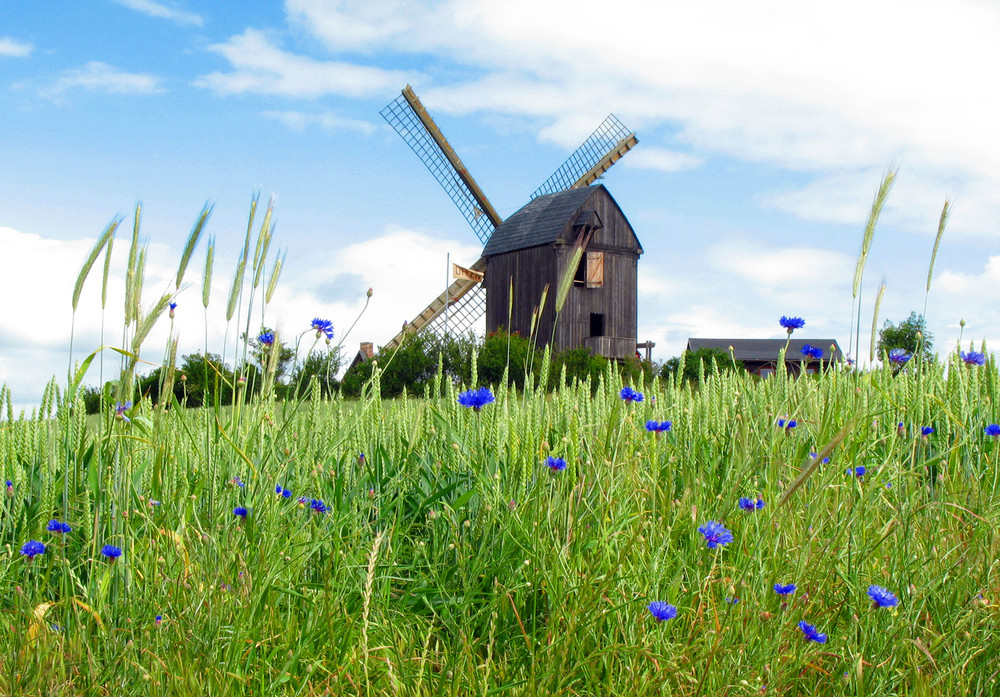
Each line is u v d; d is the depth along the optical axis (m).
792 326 3.81
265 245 3.10
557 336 30.88
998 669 2.15
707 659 1.95
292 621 2.37
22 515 3.06
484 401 3.04
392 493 3.43
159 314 2.53
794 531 2.52
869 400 3.85
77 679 2.08
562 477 2.80
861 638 2.23
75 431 3.15
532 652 2.04
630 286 33.41
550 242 31.27
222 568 2.35
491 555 2.79
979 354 4.46
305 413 3.73
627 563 2.38
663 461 3.63
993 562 2.42
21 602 2.39
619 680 2.10
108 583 2.48
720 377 4.95
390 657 2.24
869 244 3.53
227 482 2.98
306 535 2.79
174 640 2.09
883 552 2.62
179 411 3.18
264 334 3.07
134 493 3.01
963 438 3.79
